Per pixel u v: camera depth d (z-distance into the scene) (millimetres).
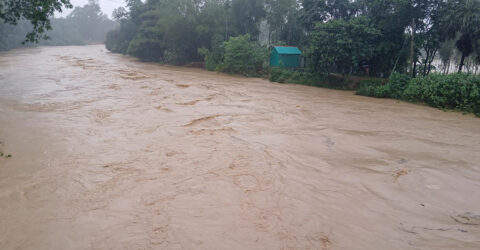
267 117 14188
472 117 15172
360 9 26781
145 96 18016
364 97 21078
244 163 8703
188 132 11484
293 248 5113
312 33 24984
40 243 5211
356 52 22703
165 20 39438
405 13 21625
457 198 7012
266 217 6031
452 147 10508
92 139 10578
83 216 6012
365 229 5723
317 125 13094
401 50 21875
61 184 7344
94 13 104188
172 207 6340
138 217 5973
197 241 5254
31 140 10398
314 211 6301
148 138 10750
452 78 17500
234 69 32719
